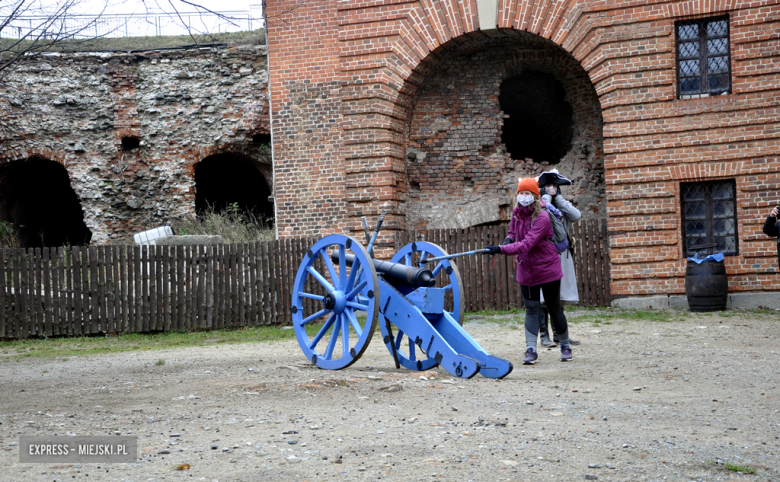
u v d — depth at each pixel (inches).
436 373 271.1
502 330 450.0
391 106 600.4
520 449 157.5
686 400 215.0
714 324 442.6
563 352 309.3
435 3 585.9
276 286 542.3
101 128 807.1
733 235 538.9
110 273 525.0
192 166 811.4
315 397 224.1
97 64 808.3
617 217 552.7
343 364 282.0
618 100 550.9
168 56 811.4
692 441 164.2
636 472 140.2
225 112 807.1
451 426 180.9
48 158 802.8
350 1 601.3
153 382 274.8
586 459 149.3
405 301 273.4
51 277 520.1
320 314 297.6
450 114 666.8
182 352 411.2
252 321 538.3
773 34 522.3
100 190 807.7
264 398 223.9
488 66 666.2
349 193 608.1
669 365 289.7
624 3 549.3
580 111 673.6
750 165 527.2
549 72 691.4
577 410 200.4
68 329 518.6
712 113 534.6
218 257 537.0
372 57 599.8
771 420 186.1
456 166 665.0
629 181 549.3
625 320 475.8
